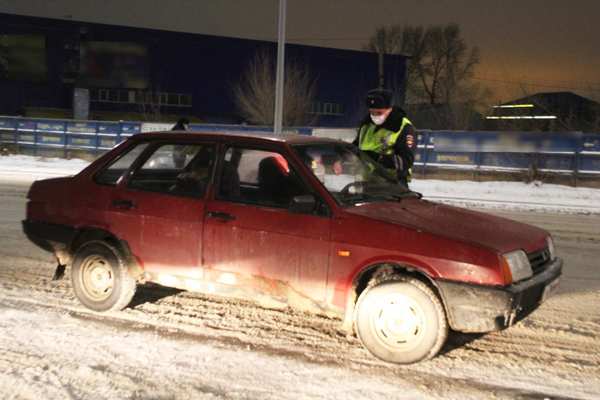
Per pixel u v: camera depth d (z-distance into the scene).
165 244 4.80
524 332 4.86
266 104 37.94
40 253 7.23
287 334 4.68
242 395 3.66
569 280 6.61
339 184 4.52
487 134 18.25
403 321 4.10
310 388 3.78
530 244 4.30
